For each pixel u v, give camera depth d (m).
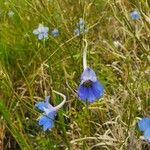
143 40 0.65
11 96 0.59
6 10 0.87
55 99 0.51
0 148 0.58
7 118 0.45
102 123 0.54
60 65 0.63
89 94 0.37
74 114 0.56
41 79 0.63
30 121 0.57
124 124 0.49
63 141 0.51
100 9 0.78
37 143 0.54
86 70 0.37
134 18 0.67
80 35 0.65
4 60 0.73
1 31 0.80
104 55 0.67
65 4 0.78
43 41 0.68
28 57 0.74
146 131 0.34
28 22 0.80
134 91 0.53
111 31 0.74
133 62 0.61
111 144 0.48
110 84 0.59
